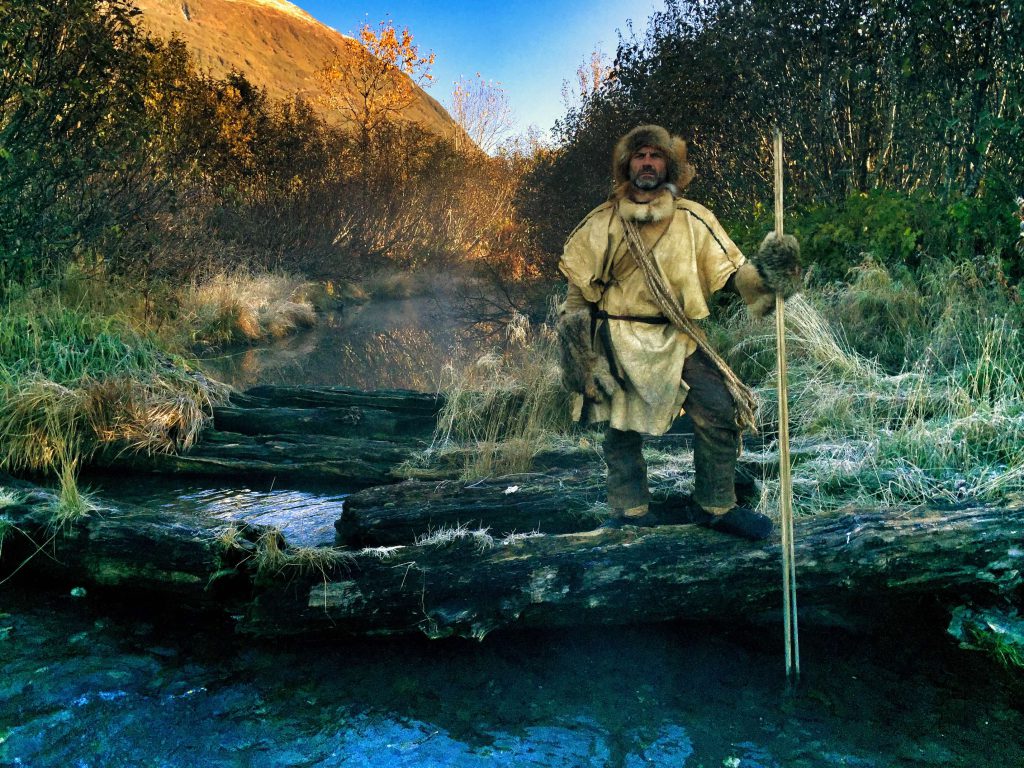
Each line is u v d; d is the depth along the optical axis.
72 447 4.99
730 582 3.05
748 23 7.81
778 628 3.14
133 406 5.27
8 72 7.04
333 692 2.78
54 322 6.24
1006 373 4.60
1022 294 5.37
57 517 3.50
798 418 4.81
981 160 6.73
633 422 3.00
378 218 16.03
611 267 2.98
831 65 7.56
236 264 11.80
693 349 3.00
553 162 11.32
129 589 3.41
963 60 6.73
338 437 5.32
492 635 3.13
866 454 4.09
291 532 4.08
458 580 3.04
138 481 4.93
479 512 3.70
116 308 7.58
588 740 2.53
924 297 5.78
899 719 2.59
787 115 7.90
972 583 3.12
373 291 14.23
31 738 2.52
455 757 2.46
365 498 3.83
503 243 15.16
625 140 2.91
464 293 12.91
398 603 3.02
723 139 8.53
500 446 4.65
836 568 3.07
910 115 7.29
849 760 2.41
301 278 12.69
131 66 8.09
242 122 14.03
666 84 8.73
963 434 4.09
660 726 2.59
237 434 5.34
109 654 2.99
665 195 2.89
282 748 2.51
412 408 5.70
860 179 7.85
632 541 3.13
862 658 2.93
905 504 3.51
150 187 8.77
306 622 3.03
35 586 3.50
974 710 2.62
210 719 2.63
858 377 5.01
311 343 9.57
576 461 4.55
